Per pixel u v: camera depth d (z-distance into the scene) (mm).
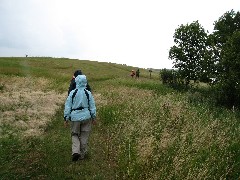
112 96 18109
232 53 21891
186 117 11484
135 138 8594
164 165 6906
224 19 31578
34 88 23156
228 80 20969
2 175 6531
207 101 21125
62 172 7008
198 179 6227
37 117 12727
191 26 32344
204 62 29953
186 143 8242
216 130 10219
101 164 7660
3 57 65062
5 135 9445
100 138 10086
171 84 33844
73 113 7684
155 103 14656
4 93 18891
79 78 7828
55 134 10469
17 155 7805
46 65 58000
